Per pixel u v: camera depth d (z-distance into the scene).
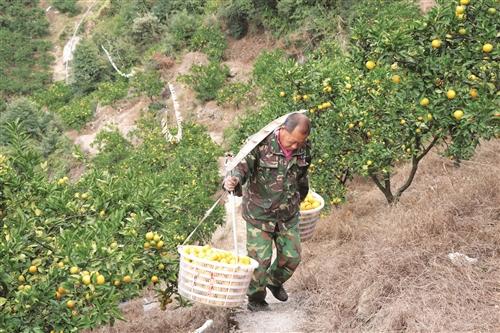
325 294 5.39
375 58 5.41
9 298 4.44
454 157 6.81
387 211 7.21
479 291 4.75
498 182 6.43
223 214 10.70
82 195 5.46
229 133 18.42
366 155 7.00
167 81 24.09
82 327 4.38
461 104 4.73
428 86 4.87
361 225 7.52
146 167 17.30
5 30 35.94
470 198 6.34
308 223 5.48
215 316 5.49
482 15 4.57
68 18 37.50
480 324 4.36
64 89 30.25
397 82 5.21
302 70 7.43
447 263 5.16
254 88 20.19
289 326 5.14
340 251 6.55
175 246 5.53
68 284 4.31
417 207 6.57
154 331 5.78
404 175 8.59
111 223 4.95
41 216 5.18
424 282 4.95
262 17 22.53
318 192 7.68
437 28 4.69
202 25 25.31
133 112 24.33
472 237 5.55
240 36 24.12
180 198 5.75
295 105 7.57
